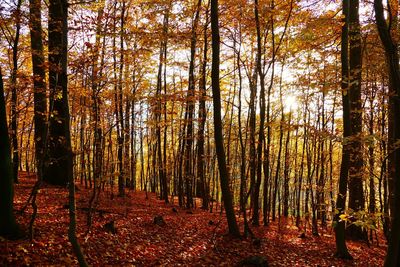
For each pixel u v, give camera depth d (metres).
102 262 8.01
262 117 14.20
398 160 6.04
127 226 11.27
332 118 18.62
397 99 6.08
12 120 14.27
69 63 10.61
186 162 19.81
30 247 7.50
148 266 8.52
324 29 12.73
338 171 19.88
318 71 16.09
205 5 16.62
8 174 7.72
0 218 7.62
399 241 6.16
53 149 14.57
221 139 12.05
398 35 10.19
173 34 14.09
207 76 19.56
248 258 9.89
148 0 15.84
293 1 13.12
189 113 18.77
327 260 11.46
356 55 14.16
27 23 10.23
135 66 15.84
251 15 14.56
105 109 15.96
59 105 14.45
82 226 9.90
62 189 14.52
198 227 13.52
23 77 10.02
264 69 15.81
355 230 15.39
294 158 23.12
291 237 14.77
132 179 25.98
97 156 11.95
